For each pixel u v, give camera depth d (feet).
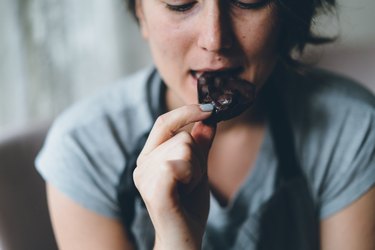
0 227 1.95
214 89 1.52
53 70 3.26
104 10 3.27
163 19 1.51
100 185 1.93
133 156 1.92
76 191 1.90
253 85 1.52
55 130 2.05
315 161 1.96
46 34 3.17
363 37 3.36
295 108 1.98
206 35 1.45
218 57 1.49
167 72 1.63
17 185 2.06
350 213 1.94
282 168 1.93
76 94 3.35
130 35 3.40
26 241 2.04
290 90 2.02
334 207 1.96
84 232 1.93
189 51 1.53
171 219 1.35
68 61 3.28
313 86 2.04
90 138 1.96
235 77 1.57
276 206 1.94
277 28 1.55
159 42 1.56
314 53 2.03
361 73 3.38
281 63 1.96
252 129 1.94
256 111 1.92
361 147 1.93
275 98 1.97
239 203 1.92
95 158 1.94
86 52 3.31
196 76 1.59
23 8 3.10
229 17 1.46
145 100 2.00
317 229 2.05
